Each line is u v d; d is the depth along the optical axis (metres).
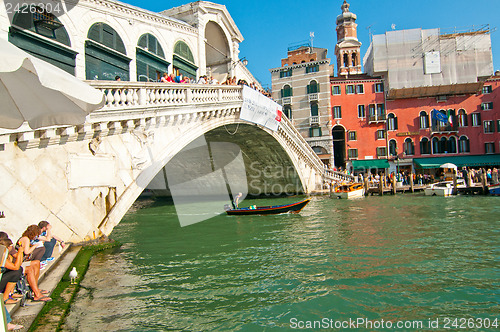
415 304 6.05
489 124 33.31
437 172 32.88
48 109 5.54
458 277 7.25
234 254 9.64
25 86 5.01
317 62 34.00
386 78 34.00
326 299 6.33
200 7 19.20
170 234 12.88
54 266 7.25
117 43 13.58
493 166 32.62
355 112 34.16
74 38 11.61
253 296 6.54
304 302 6.23
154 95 10.83
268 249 10.13
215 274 7.85
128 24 14.17
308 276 7.57
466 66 32.88
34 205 7.69
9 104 5.24
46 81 4.24
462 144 33.41
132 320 5.52
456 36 33.06
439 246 9.73
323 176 28.92
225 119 15.96
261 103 18.78
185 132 12.72
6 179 7.16
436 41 33.12
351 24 42.41
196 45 19.16
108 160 9.48
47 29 10.68
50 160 8.03
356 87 34.31
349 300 6.27
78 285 6.81
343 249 9.76
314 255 9.25
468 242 10.09
